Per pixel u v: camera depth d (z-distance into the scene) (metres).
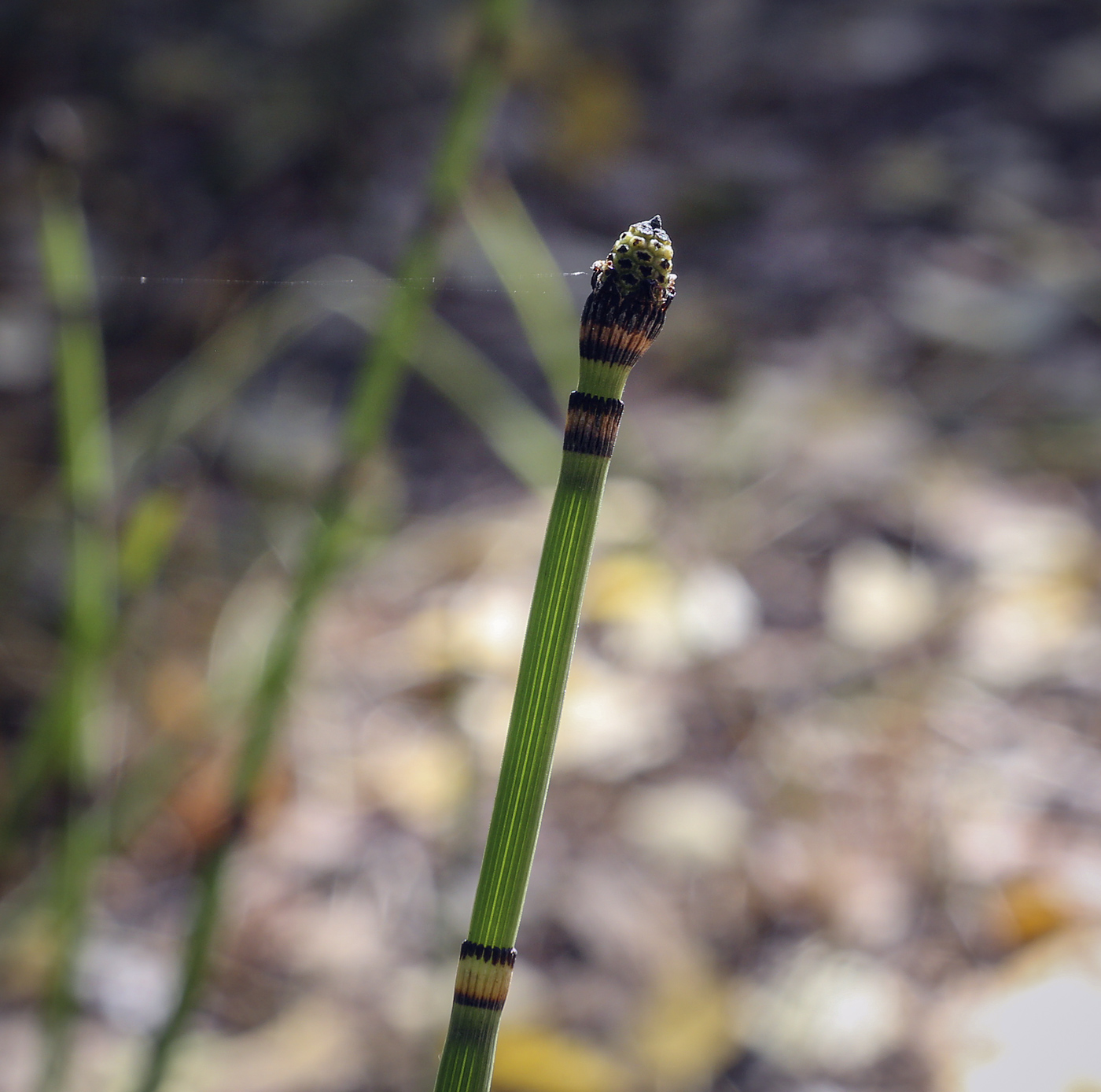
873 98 2.04
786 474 1.34
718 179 1.90
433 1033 0.87
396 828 1.04
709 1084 0.85
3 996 0.94
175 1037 0.68
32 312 1.66
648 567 1.21
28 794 0.74
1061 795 1.00
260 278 1.75
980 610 1.18
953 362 1.49
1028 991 0.76
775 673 1.14
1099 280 1.55
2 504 1.40
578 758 1.07
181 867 1.05
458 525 1.34
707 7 2.40
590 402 0.52
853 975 0.89
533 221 1.85
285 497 1.38
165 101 2.12
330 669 1.19
